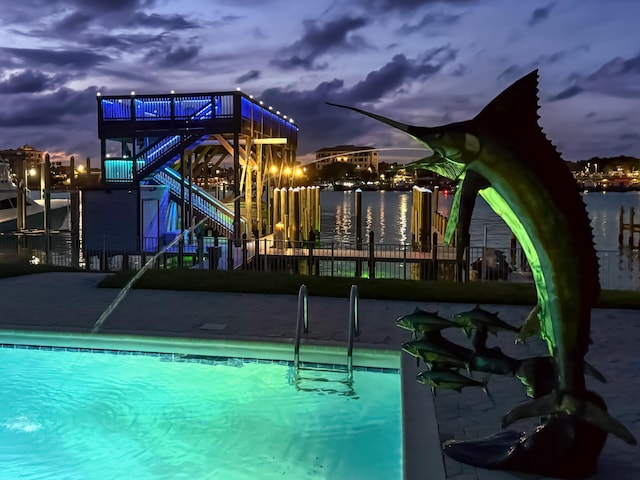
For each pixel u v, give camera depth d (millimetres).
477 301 12875
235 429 7352
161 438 7160
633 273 27922
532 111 4480
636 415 6527
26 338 10094
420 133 4488
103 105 31703
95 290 14328
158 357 9617
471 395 7121
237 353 9453
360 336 9891
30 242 45188
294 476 6254
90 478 6301
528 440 5203
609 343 9648
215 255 24062
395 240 52656
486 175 4457
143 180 32969
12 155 155000
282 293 13883
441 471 5051
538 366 5262
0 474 6395
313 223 44344
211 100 31250
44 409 8008
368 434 7176
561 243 4531
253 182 40219
